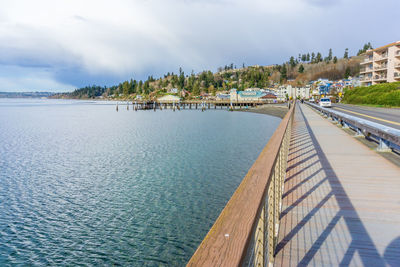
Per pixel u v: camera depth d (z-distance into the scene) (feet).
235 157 76.02
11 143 109.50
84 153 86.69
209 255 3.08
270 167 7.07
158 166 67.10
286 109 226.79
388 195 16.03
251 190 5.31
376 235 11.33
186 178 56.90
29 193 50.26
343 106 137.08
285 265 9.33
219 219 4.08
